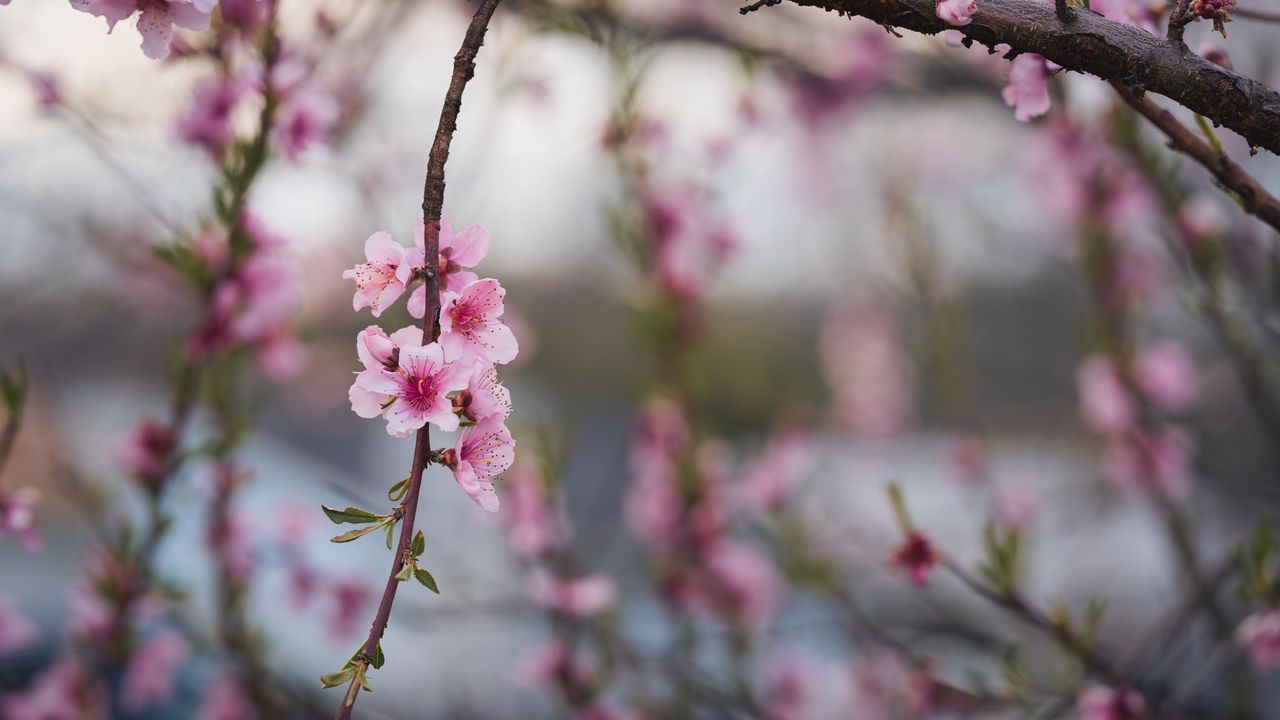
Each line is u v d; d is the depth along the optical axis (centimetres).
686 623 314
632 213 316
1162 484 323
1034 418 596
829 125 432
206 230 232
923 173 476
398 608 324
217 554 278
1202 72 121
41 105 267
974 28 123
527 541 297
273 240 236
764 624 334
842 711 356
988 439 401
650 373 330
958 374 404
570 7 299
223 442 245
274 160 232
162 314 434
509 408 122
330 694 322
